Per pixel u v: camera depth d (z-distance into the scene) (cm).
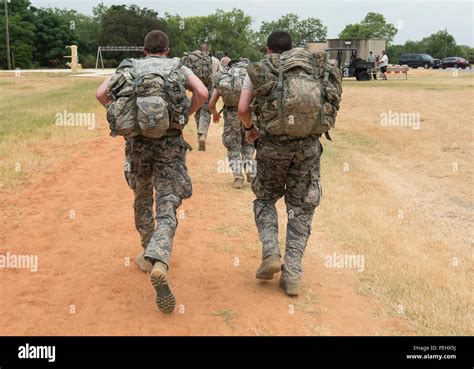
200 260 555
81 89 2428
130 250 577
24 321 425
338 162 1098
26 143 1082
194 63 1078
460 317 449
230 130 827
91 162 976
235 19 9556
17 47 6988
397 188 913
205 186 848
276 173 477
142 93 426
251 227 663
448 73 4481
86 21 9981
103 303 457
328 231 657
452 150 1279
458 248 628
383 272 537
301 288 500
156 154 455
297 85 432
